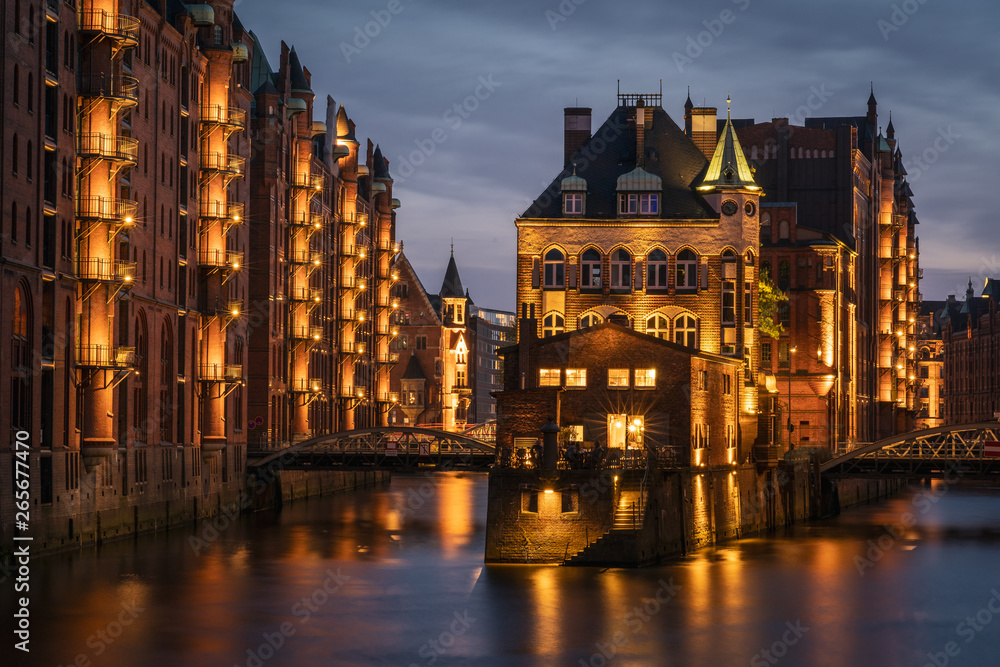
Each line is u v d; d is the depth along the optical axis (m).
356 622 52.34
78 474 69.88
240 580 62.06
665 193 91.19
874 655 48.19
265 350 103.12
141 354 79.69
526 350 73.12
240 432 97.88
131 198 77.31
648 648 48.56
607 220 90.25
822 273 113.50
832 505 105.25
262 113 102.81
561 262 90.69
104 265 71.44
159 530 81.06
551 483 65.12
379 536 81.62
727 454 80.62
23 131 64.19
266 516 95.38
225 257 91.62
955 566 69.94
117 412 74.94
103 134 71.75
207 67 90.88
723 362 79.06
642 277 90.25
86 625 51.00
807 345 113.44
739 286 89.56
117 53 72.75
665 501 69.06
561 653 47.66
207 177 90.31
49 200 67.81
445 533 83.75
